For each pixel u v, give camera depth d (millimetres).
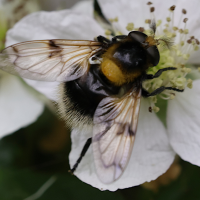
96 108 86
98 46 90
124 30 98
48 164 105
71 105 87
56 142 106
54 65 89
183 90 91
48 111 106
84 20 98
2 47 110
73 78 88
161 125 95
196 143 92
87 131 87
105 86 86
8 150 106
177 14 95
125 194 101
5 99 107
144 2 97
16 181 103
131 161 93
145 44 86
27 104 106
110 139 83
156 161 93
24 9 111
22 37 99
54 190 102
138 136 94
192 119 93
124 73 85
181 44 94
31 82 98
